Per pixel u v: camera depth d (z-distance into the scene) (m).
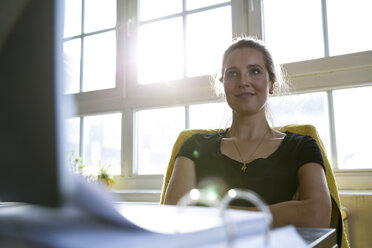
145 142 1.87
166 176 1.17
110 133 1.96
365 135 1.41
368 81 1.38
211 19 1.76
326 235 0.45
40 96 0.25
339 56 1.42
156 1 1.92
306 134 1.06
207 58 1.75
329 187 0.97
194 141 1.05
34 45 0.26
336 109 1.46
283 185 0.88
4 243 0.23
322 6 1.52
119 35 1.96
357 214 1.17
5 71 0.25
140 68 1.92
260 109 1.01
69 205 0.24
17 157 0.24
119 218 0.24
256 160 0.92
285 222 0.71
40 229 0.25
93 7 2.10
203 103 1.73
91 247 0.21
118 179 1.88
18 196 0.25
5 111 0.26
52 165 0.23
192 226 0.26
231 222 0.26
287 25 1.58
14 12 0.26
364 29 1.43
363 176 1.37
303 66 1.48
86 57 2.08
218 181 0.93
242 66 0.98
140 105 1.87
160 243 0.23
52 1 0.26
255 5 1.61
